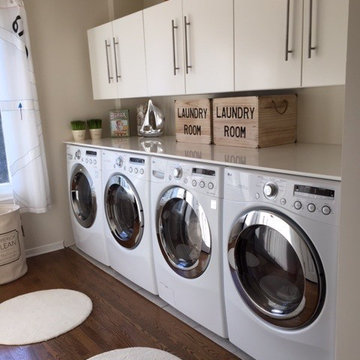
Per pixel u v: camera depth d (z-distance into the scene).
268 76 1.89
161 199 2.20
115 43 2.91
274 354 1.69
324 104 2.21
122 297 2.50
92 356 1.93
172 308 2.35
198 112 2.55
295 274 1.59
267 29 1.85
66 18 3.13
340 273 1.26
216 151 2.17
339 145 2.17
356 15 1.08
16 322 2.24
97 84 3.21
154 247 2.33
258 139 2.19
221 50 2.10
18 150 2.96
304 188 1.45
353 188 1.17
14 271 2.78
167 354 1.91
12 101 2.88
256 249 1.73
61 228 3.37
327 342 1.47
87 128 3.37
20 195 3.03
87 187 3.03
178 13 2.33
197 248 2.07
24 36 2.80
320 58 1.66
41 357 1.95
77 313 2.31
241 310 1.81
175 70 2.43
